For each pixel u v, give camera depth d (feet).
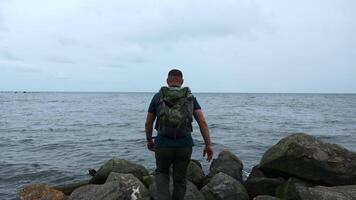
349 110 125.18
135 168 16.02
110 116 89.40
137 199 12.59
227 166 15.93
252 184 14.69
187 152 9.35
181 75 9.77
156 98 9.39
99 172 15.89
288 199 13.44
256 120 77.20
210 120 76.02
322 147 14.34
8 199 18.45
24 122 70.59
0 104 158.81
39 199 14.10
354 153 14.38
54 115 92.63
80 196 12.79
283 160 14.46
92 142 41.63
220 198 13.01
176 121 9.02
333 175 13.84
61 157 31.45
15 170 25.59
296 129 58.13
